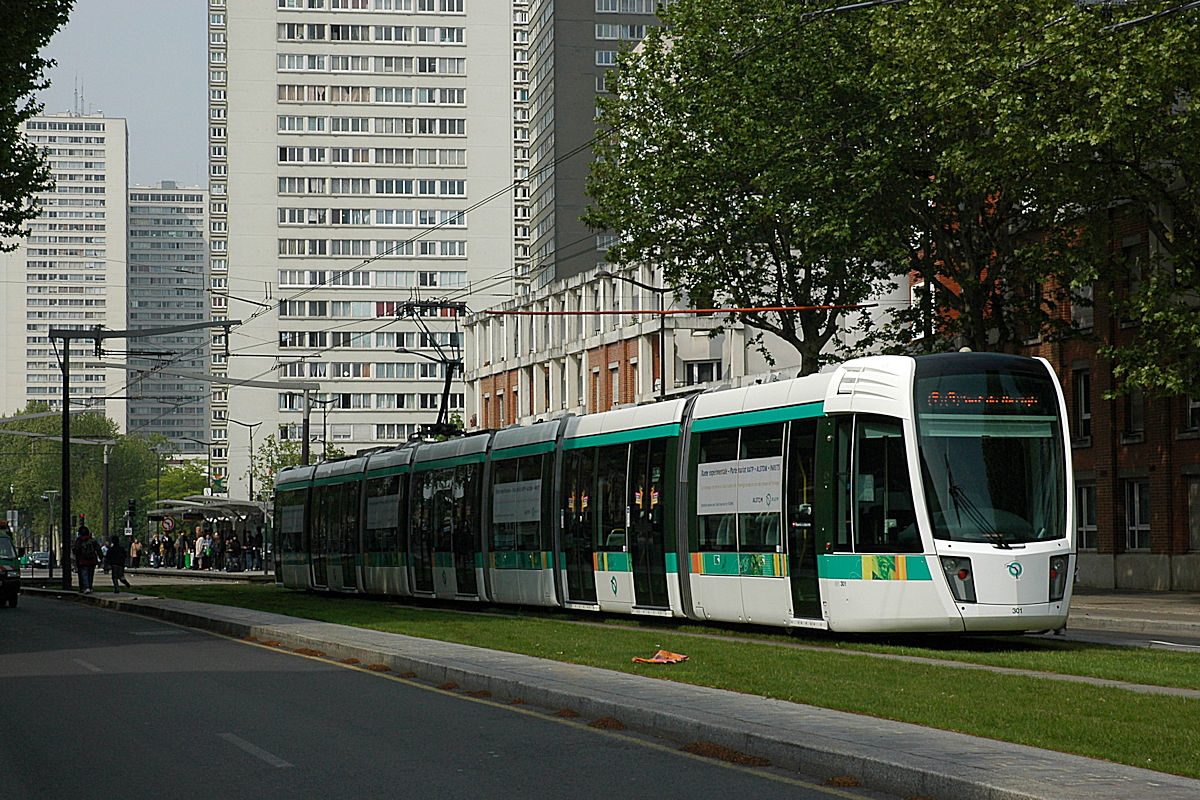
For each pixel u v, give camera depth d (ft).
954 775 29.58
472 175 451.94
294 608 107.14
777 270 134.00
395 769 35.24
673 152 131.44
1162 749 32.91
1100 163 101.19
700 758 36.42
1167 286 102.37
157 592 151.02
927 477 65.31
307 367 440.86
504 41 453.99
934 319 129.70
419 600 121.60
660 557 82.33
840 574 67.87
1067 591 65.41
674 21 134.10
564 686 47.78
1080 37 93.15
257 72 444.55
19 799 31.99
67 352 176.35
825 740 34.81
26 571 352.90
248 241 441.27
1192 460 129.18
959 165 106.22
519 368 268.21
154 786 33.45
